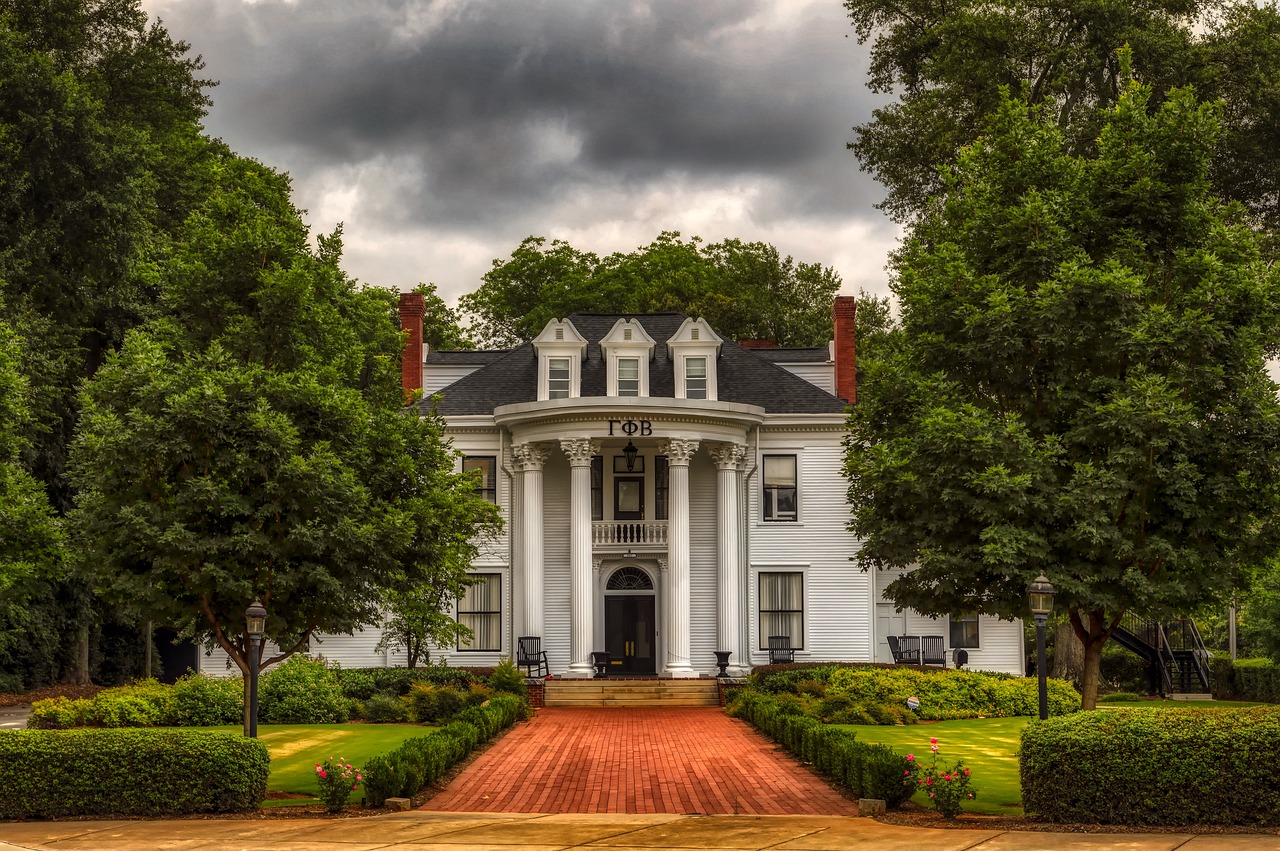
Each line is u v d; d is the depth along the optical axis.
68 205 42.97
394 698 36.75
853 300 48.62
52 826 18.78
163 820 19.30
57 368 40.78
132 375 22.28
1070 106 47.16
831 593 44.81
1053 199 21.42
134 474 21.59
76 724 31.28
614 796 21.91
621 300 69.12
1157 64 45.03
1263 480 19.83
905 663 43.22
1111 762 17.47
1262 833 16.58
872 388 22.45
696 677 42.53
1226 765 17.12
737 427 44.59
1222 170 47.53
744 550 44.91
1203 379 19.56
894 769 19.80
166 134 57.03
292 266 24.12
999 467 19.20
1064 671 47.62
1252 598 23.86
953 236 22.91
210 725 32.94
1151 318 19.67
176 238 51.97
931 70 48.97
